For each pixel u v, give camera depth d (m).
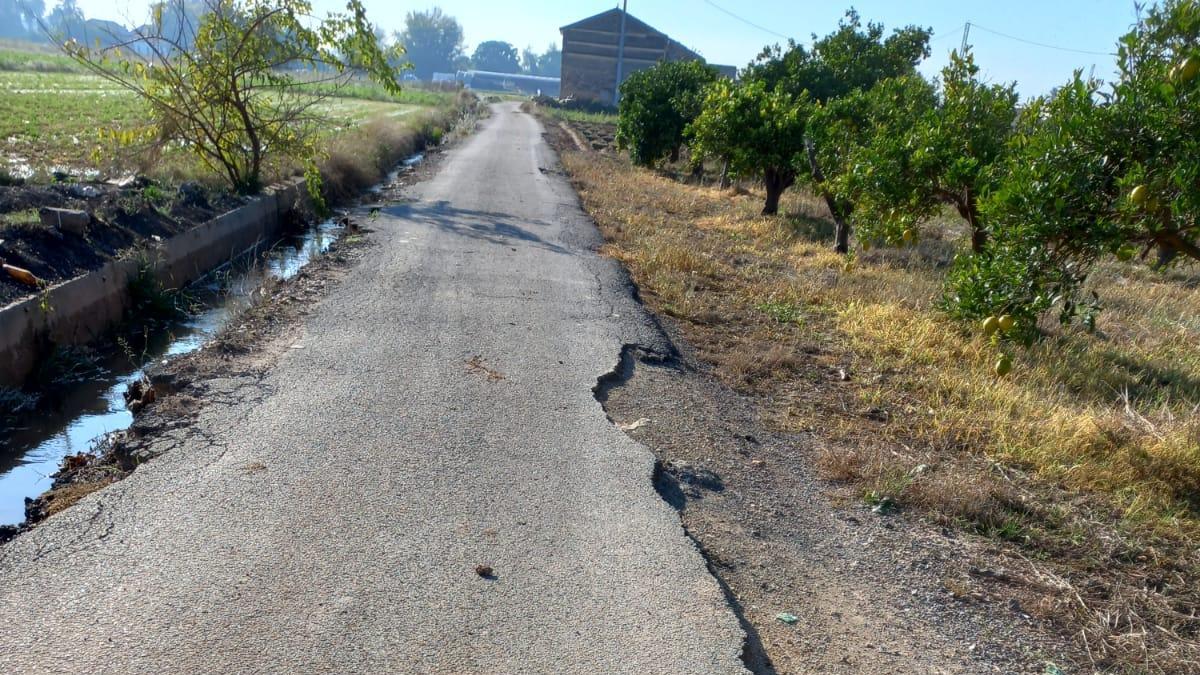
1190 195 4.75
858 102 15.16
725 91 17.92
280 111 16.00
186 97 13.97
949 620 4.03
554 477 4.96
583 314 8.73
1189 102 4.99
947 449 6.12
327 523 4.25
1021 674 3.67
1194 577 4.61
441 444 5.28
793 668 3.54
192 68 13.54
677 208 18.34
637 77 31.88
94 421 6.40
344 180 18.05
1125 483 5.68
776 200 18.31
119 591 3.60
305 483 4.65
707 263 12.13
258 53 13.87
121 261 8.84
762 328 9.07
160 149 14.16
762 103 17.59
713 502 4.96
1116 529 5.05
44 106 24.27
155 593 3.60
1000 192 5.83
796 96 25.28
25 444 5.97
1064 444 6.13
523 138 36.09
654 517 4.59
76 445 5.96
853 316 9.49
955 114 9.95
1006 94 10.05
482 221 14.28
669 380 7.08
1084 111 5.37
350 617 3.53
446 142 33.09
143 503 4.35
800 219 18.03
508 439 5.45
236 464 4.82
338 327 7.66
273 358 6.72
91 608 3.48
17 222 8.16
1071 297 5.73
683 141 28.14
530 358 7.16
